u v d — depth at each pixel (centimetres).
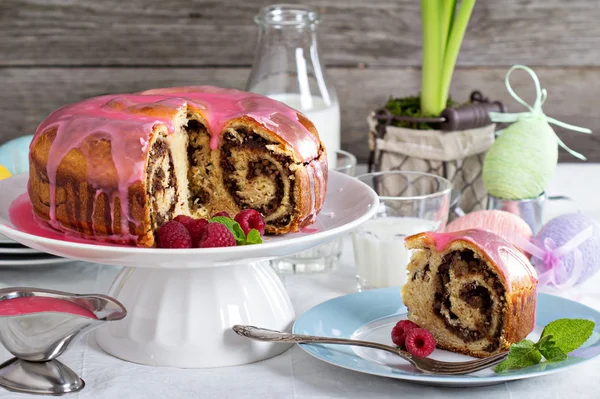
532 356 93
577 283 113
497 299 96
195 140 109
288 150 105
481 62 159
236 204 109
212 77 158
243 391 94
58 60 157
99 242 101
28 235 95
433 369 92
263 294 102
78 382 94
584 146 163
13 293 93
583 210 137
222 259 93
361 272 113
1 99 158
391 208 115
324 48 157
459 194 127
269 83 131
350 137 161
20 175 113
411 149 129
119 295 101
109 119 101
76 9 155
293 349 101
